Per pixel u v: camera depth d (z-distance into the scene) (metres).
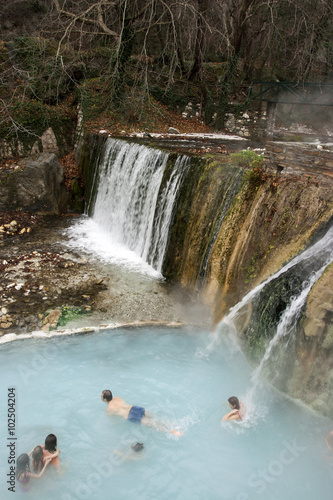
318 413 5.60
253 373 6.77
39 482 4.86
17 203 14.20
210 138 16.91
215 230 8.98
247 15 17.41
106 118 16.88
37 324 8.25
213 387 6.54
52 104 17.95
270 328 6.42
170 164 10.76
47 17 19.95
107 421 5.77
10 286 9.62
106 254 11.91
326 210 6.35
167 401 6.18
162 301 9.30
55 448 5.10
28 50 17.41
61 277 10.23
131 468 5.11
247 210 8.15
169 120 18.61
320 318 5.49
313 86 19.42
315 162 6.88
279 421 5.90
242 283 7.68
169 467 5.15
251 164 8.58
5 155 16.34
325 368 5.53
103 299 9.29
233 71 18.14
